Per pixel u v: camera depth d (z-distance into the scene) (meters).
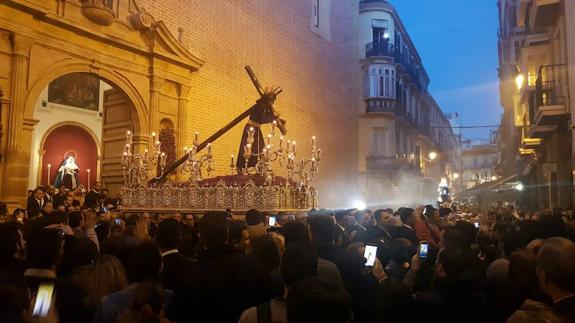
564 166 16.09
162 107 15.91
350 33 31.67
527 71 19.30
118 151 15.77
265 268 3.65
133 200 12.30
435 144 54.72
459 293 3.51
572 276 2.59
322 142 27.17
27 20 11.84
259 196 10.97
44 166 22.17
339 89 29.59
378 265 4.45
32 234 3.32
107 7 13.73
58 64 12.70
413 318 3.72
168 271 4.02
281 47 23.56
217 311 3.29
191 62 16.73
